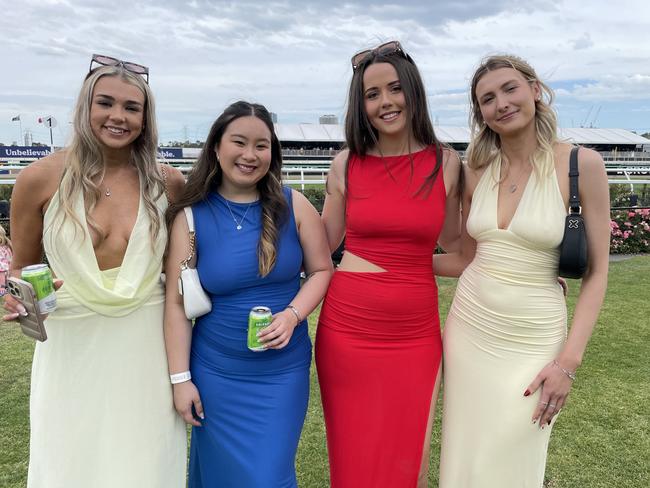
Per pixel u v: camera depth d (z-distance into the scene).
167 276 2.08
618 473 2.84
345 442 2.25
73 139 1.94
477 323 2.11
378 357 2.19
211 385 2.06
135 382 1.96
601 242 1.96
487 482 2.07
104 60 1.93
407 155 2.26
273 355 2.06
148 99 2.02
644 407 3.56
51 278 1.78
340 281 2.29
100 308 1.89
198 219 2.07
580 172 1.93
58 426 1.91
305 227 2.18
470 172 2.30
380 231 2.20
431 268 2.31
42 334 1.76
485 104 2.08
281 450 2.03
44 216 1.94
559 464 2.92
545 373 1.96
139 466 1.97
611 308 5.87
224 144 1.98
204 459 2.15
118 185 2.02
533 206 1.98
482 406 2.08
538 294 2.01
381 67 2.17
